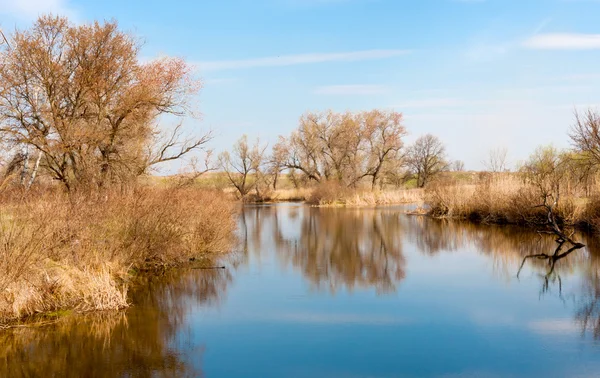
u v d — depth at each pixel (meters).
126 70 20.94
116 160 20.95
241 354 8.77
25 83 18.69
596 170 24.00
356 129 60.47
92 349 8.98
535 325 10.09
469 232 24.55
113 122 21.33
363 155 61.50
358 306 11.66
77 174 19.66
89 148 19.84
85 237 12.69
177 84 22.47
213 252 18.64
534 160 33.50
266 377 7.82
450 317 10.71
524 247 19.53
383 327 10.12
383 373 7.94
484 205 29.16
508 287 13.25
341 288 13.45
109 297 11.34
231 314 11.09
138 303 11.88
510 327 9.99
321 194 53.28
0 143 18.33
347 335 9.66
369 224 29.88
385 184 70.19
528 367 8.07
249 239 23.91
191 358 8.59
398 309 11.38
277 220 34.56
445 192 34.09
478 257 17.83
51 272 11.30
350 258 18.16
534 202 24.28
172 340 9.44
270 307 11.62
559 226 23.39
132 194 16.56
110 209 14.12
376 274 15.21
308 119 62.69
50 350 8.90
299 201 64.31
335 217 35.62
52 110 18.91
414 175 79.31
